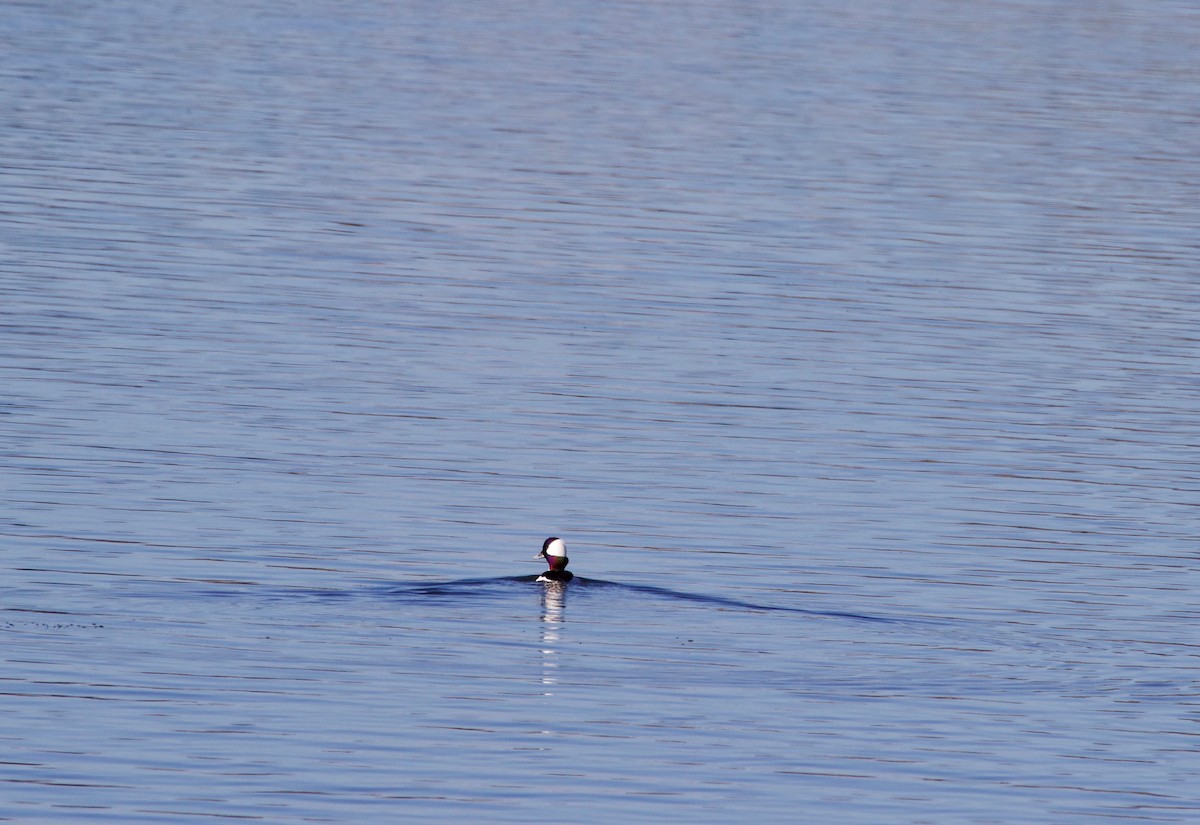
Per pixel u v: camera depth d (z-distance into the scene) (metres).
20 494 44.38
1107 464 50.78
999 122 100.62
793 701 34.78
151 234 70.31
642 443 51.09
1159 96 109.56
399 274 67.50
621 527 44.56
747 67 115.81
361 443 49.88
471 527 44.06
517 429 51.78
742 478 48.56
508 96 103.38
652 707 34.12
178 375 54.59
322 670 35.06
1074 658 37.38
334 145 88.50
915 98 106.62
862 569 42.22
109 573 39.69
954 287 68.81
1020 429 53.50
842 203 81.25
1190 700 35.47
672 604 39.31
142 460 47.41
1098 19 139.62
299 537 42.66
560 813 30.02
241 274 66.06
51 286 62.59
